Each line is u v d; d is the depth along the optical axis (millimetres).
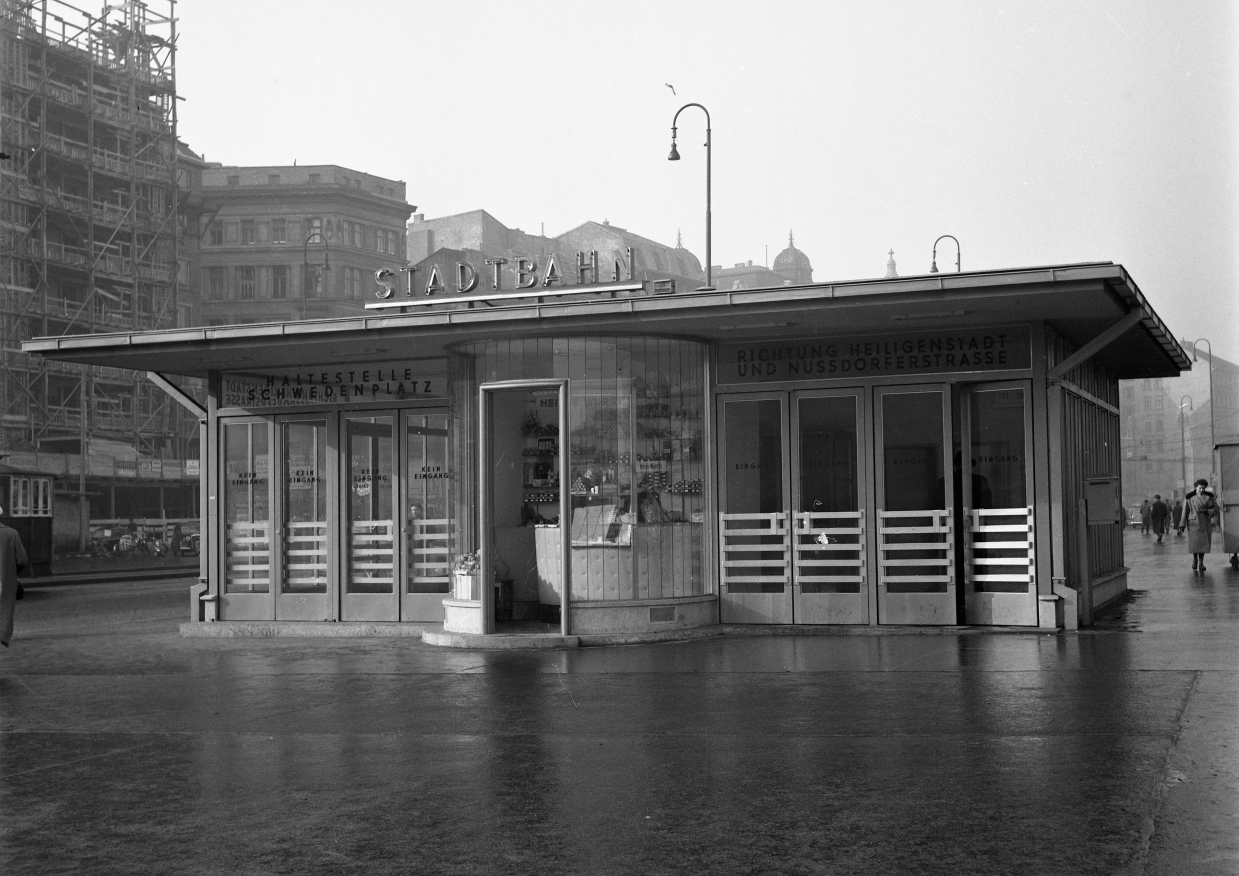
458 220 106562
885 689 11297
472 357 16609
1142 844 6105
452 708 11008
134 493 67188
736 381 17031
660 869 5977
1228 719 9234
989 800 7086
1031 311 14977
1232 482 30516
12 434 65250
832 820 6781
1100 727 9070
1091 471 20156
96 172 72000
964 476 16203
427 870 6078
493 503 16547
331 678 13234
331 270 97188
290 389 19000
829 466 16688
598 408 16312
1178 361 22328
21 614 25094
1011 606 15953
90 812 7477
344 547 18641
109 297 71750
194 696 12180
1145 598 20875
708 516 16938
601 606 16125
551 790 7695
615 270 16547
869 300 14258
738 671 12906
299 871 6125
